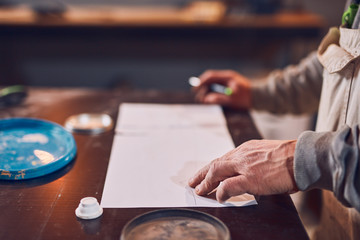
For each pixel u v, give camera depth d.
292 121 2.02
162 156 0.75
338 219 0.70
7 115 0.97
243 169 0.60
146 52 2.77
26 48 2.71
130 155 0.75
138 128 0.90
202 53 2.76
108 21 2.26
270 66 2.71
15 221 0.55
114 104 1.08
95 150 0.77
